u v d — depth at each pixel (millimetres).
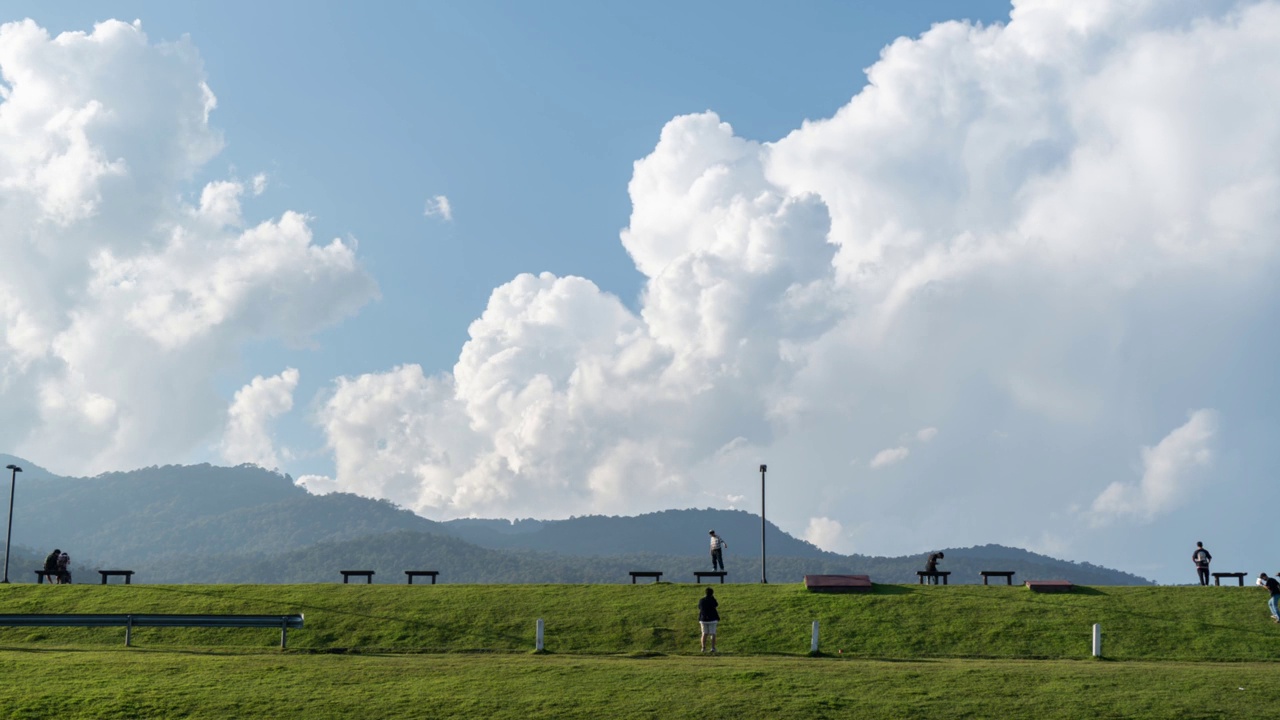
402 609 49188
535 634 45562
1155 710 27906
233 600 51094
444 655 40156
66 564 61281
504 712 27891
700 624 42281
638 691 30531
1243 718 27188
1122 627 45094
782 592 51562
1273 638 43375
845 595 50469
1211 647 42656
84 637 44469
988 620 46344
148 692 29766
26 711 27484
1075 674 33250
